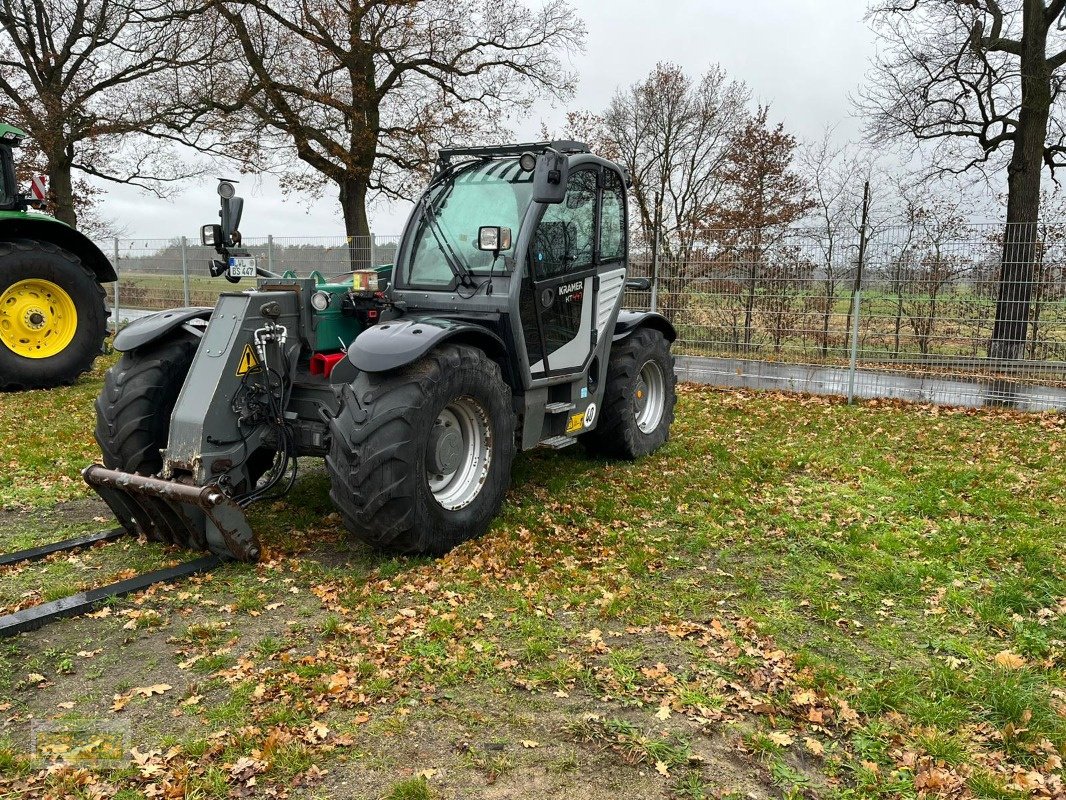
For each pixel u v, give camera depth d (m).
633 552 4.35
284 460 4.34
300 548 4.30
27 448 6.23
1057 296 8.55
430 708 2.84
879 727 2.78
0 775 2.45
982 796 2.44
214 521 3.88
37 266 8.72
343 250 13.09
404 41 15.64
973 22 13.39
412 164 16.70
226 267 4.49
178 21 15.08
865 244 9.21
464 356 4.18
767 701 2.92
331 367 4.36
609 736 2.69
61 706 2.81
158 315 4.69
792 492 5.45
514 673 3.08
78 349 9.10
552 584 3.88
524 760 2.55
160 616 3.49
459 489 4.38
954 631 3.50
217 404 3.98
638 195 21.22
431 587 3.79
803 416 8.18
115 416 4.34
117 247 15.73
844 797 2.44
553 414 5.32
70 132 16.02
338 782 2.44
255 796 2.37
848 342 9.40
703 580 4.04
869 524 4.81
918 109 14.32
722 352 10.23
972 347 8.89
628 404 6.12
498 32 16.41
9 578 3.88
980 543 4.44
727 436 7.20
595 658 3.21
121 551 4.20
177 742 2.61
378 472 3.79
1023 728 2.78
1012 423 7.87
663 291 10.56
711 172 20.89
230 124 15.70
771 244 9.84
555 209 4.91
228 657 3.15
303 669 3.04
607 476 5.84
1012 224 8.66
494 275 4.61
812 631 3.50
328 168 16.72
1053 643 3.36
